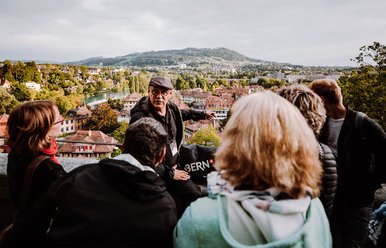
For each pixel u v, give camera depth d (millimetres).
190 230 1118
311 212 1122
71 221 1373
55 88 141500
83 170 1532
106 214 1365
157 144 1595
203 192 2273
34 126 1769
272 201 1071
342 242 2051
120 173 1416
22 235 1452
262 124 1127
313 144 1185
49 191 1497
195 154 2580
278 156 1093
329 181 1715
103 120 88375
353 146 2037
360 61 17922
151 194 1408
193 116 3268
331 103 2160
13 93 104688
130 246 1355
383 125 16516
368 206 2061
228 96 115875
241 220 1086
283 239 1010
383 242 1956
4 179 2975
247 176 1114
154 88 2535
